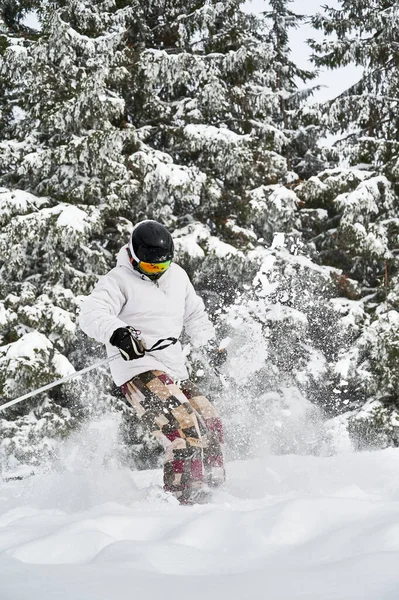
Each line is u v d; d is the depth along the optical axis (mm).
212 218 38719
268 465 12422
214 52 42156
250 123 42062
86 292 33906
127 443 33406
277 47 48594
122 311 11023
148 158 36188
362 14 44750
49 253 33344
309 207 42750
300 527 6082
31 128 38562
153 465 33000
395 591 4184
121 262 11117
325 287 35469
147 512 7512
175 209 39469
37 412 31844
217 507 8156
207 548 5906
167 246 10781
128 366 10836
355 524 5930
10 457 30375
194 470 9922
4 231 33375
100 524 6488
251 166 38250
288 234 37406
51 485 11812
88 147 34656
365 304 38031
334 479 10562
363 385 33406
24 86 40656
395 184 39781
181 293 11461
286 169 40750
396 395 33094
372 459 12492
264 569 5043
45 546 5801
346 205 37438
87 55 37562
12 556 5625
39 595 4480
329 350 34406
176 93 43000
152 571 5016
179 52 41281
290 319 32438
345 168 40531
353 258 39531
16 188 37875
